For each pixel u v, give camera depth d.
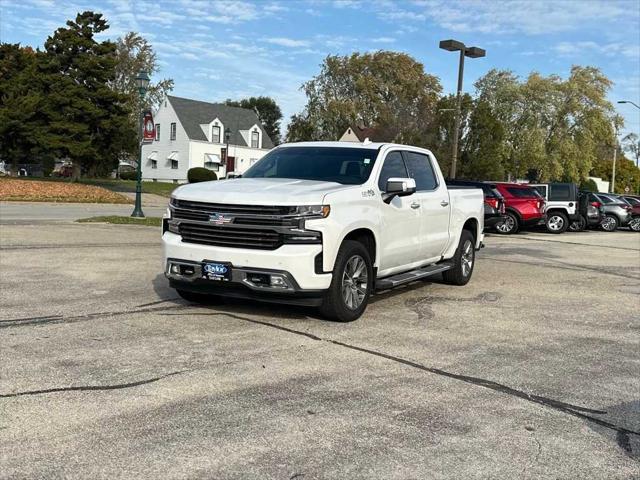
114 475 3.21
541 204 22.19
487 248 16.08
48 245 12.17
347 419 4.04
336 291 6.33
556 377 5.10
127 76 62.66
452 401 4.44
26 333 5.78
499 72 48.56
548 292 9.23
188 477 3.22
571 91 47.19
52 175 54.88
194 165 60.25
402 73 59.12
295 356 5.36
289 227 5.95
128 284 8.34
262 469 3.33
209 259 6.16
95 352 5.26
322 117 57.53
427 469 3.40
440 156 35.66
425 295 8.61
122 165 79.31
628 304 8.50
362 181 7.05
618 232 27.19
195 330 6.08
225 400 4.29
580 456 3.64
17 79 36.44
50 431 3.71
